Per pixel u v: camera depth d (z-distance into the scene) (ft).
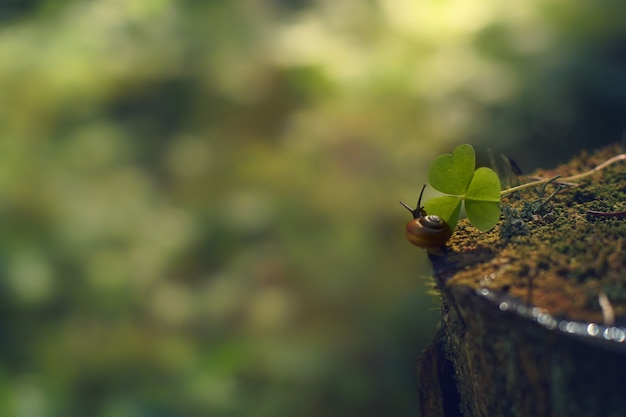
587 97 2.43
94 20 2.80
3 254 2.19
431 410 1.02
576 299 0.87
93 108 2.62
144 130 2.57
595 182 1.06
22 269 2.17
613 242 0.93
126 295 2.15
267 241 2.24
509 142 2.38
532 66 2.48
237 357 1.97
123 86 2.66
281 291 2.12
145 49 2.69
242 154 2.47
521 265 0.92
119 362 1.99
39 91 2.61
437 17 2.65
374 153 2.35
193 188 2.41
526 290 0.89
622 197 1.02
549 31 2.58
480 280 0.91
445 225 0.96
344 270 2.12
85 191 2.37
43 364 2.01
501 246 0.95
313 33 2.66
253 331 2.05
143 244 2.25
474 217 0.97
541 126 2.40
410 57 2.56
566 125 2.40
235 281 2.15
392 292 2.07
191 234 2.27
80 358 2.01
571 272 0.90
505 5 2.66
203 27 2.78
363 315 2.05
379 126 2.39
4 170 2.38
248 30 2.74
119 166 2.46
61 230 2.27
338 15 2.75
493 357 0.90
